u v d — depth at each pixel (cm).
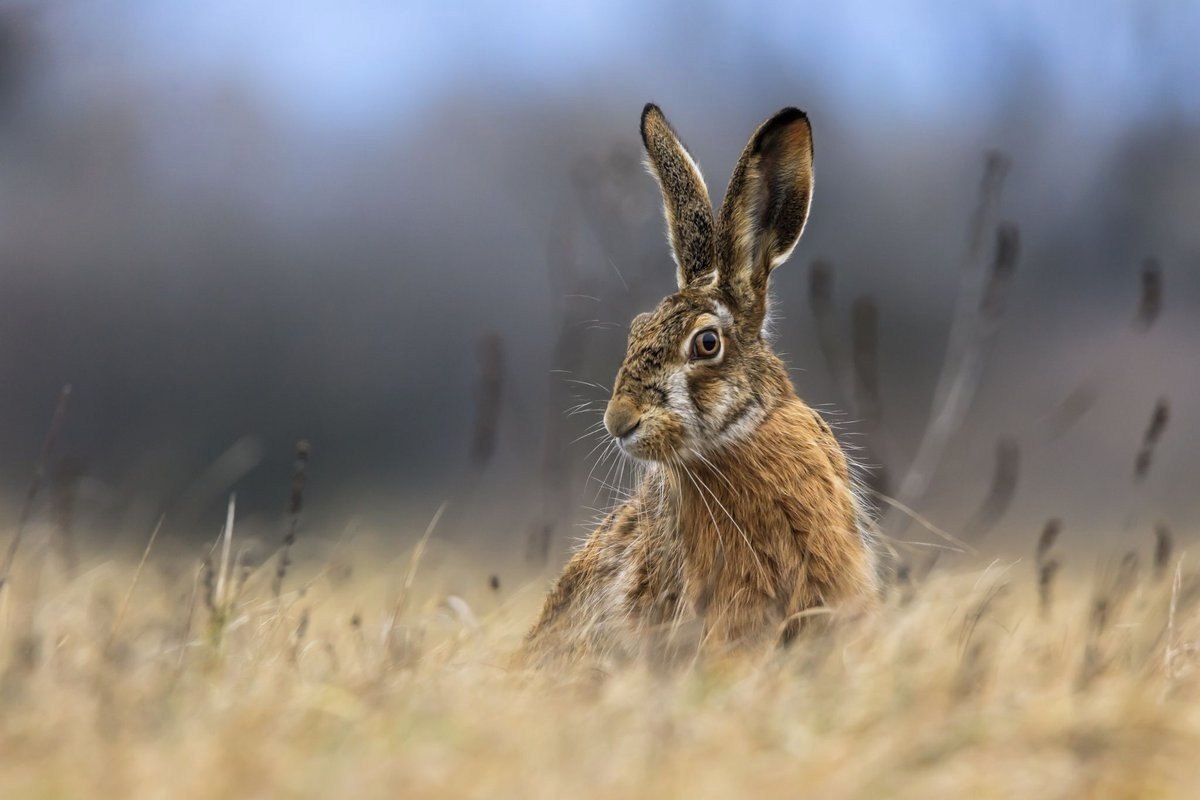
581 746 615
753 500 940
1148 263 1429
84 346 4134
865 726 651
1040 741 637
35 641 768
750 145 993
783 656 810
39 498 1619
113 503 1805
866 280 3934
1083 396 1658
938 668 730
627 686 715
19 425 3812
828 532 933
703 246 1069
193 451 3725
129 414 3934
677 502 964
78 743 618
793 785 582
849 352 2128
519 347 4231
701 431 946
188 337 4197
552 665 921
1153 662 788
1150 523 2122
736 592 928
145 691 692
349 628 1041
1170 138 4394
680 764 600
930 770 606
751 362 979
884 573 1007
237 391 4088
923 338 3741
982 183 1552
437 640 984
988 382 3503
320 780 573
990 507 1330
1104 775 612
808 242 4084
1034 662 791
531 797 568
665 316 980
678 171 1087
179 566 1131
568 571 1067
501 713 672
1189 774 617
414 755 598
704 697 712
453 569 1443
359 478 3681
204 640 810
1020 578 1445
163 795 568
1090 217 4222
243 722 632
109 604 921
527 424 2508
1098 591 1008
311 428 3966
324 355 4209
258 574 1102
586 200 1695
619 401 962
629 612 984
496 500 2503
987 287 1561
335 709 654
